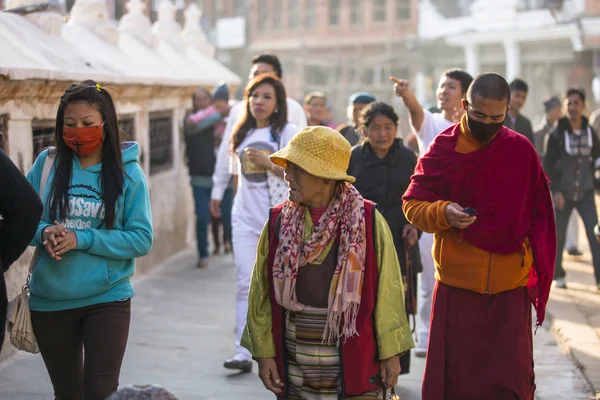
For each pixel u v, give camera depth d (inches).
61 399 154.1
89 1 345.1
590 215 328.5
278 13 1710.1
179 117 421.7
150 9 863.7
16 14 272.7
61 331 149.3
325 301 136.0
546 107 403.9
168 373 228.4
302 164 131.8
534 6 1386.6
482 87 148.4
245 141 231.6
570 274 359.3
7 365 227.1
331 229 134.5
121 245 147.7
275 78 231.5
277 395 141.3
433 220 152.5
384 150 212.5
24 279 235.8
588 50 1280.8
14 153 232.8
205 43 523.5
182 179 430.3
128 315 152.3
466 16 1569.9
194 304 313.4
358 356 135.5
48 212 148.6
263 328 141.5
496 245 153.6
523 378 153.4
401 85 220.1
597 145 333.1
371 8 1567.4
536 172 154.3
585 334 255.9
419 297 263.6
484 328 156.3
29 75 222.8
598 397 201.0
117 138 150.8
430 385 158.9
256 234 230.2
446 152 156.1
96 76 274.2
